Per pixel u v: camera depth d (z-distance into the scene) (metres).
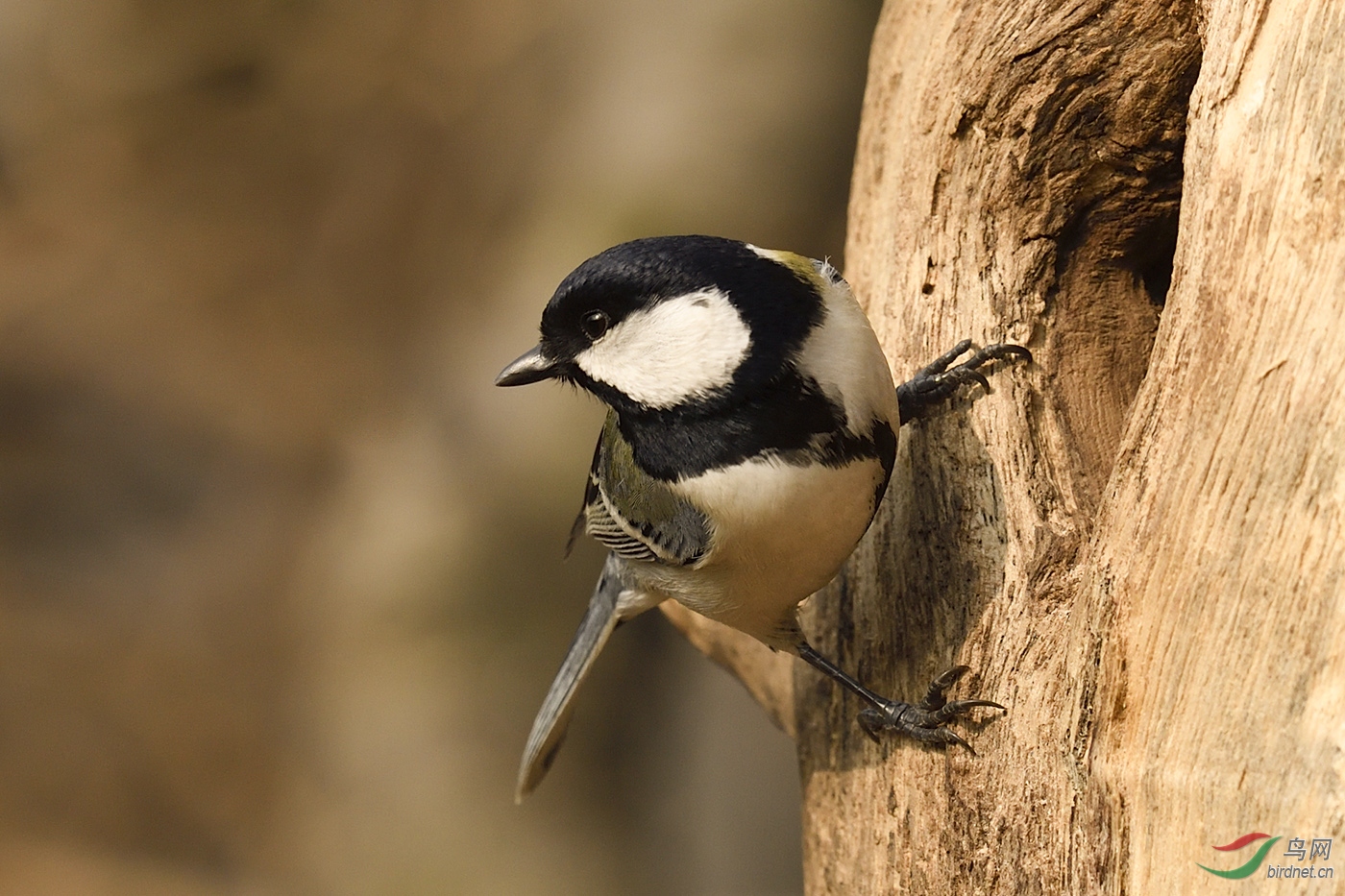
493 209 14.24
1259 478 3.38
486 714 12.64
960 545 4.52
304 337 16.78
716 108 12.03
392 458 14.40
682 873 12.52
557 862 12.40
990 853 4.15
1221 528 3.46
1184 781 3.46
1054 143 4.78
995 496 4.47
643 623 12.88
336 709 13.54
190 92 17.33
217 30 17.08
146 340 17.27
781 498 4.16
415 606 12.86
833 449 4.13
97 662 15.26
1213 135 3.72
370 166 16.59
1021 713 4.10
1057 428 4.57
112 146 17.59
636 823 12.80
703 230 11.69
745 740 12.41
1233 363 3.52
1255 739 3.30
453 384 13.34
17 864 13.52
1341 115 3.32
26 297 17.41
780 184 11.81
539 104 14.08
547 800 12.62
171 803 14.02
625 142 12.26
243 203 17.27
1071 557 4.18
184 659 15.24
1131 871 3.63
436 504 13.03
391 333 16.14
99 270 17.56
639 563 4.97
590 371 4.43
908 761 4.53
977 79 4.89
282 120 17.12
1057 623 4.08
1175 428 3.66
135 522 16.64
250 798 14.02
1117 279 4.89
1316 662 3.19
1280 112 3.49
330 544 15.08
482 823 12.54
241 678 15.05
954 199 4.99
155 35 17.30
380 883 12.57
